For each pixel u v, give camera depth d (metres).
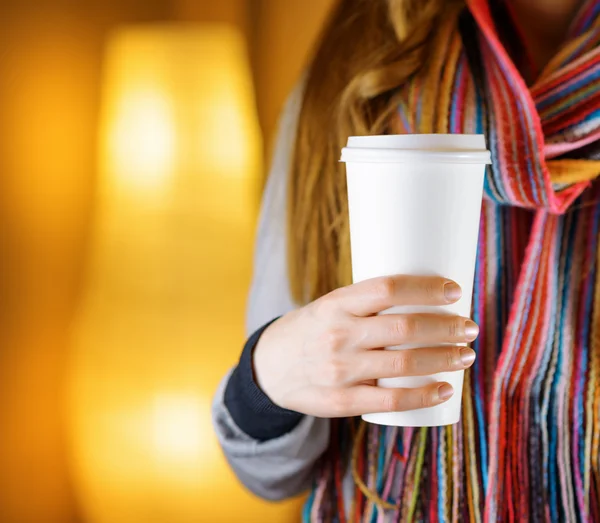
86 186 2.00
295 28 2.00
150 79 1.77
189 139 1.76
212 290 1.75
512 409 0.79
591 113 0.75
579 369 0.78
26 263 2.01
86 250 2.01
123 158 1.77
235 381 0.76
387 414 0.59
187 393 1.76
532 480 0.78
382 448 0.82
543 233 0.76
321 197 0.88
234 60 1.78
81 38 1.99
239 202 1.76
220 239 1.75
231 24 2.03
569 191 0.75
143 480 1.79
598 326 0.78
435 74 0.81
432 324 0.55
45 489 2.01
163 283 1.76
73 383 1.85
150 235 1.76
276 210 0.94
